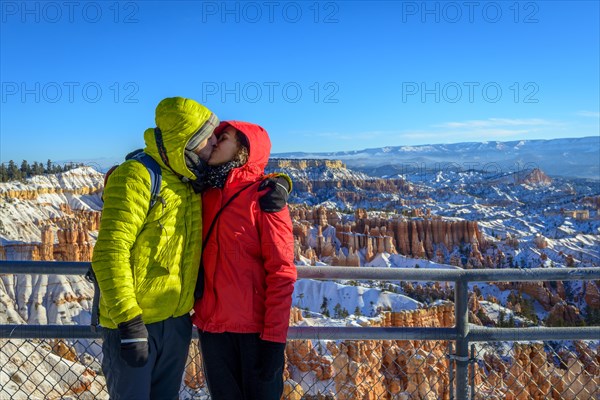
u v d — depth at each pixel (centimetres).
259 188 304
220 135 314
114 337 298
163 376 313
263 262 310
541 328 388
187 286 306
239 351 320
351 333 377
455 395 395
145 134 294
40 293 2500
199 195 312
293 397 506
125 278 276
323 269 366
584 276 377
